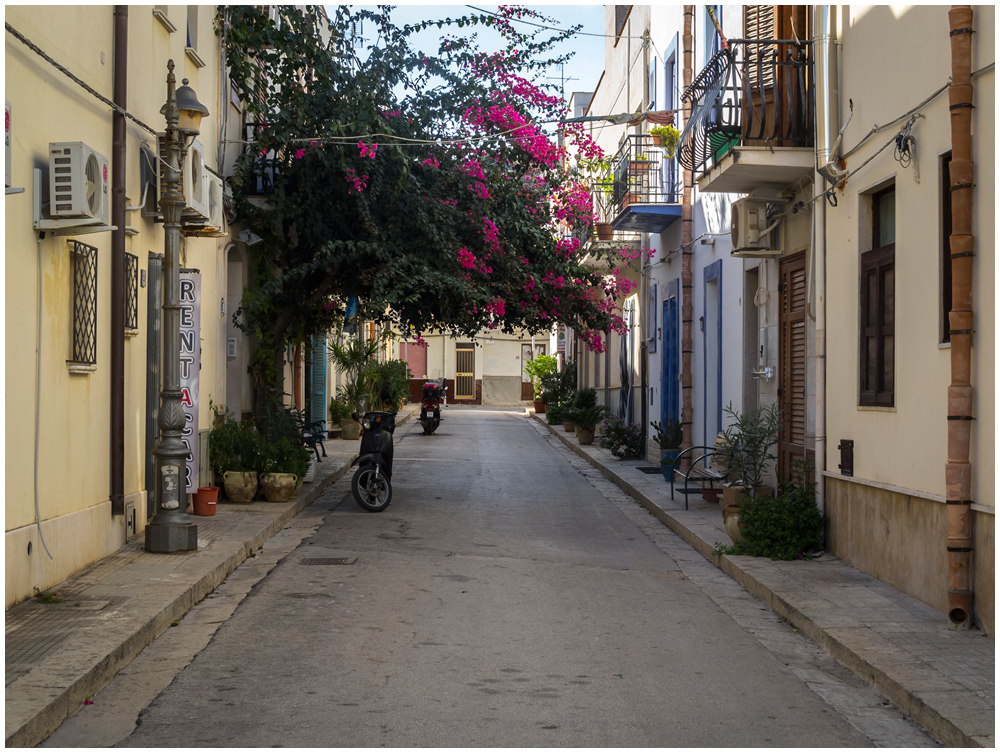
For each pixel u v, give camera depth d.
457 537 11.27
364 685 5.71
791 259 11.40
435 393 29.42
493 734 4.93
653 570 9.64
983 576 6.67
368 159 13.76
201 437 12.41
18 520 7.01
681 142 12.55
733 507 10.84
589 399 26.59
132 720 5.08
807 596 7.82
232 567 9.05
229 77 14.20
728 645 6.85
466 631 7.03
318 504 14.02
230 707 5.30
